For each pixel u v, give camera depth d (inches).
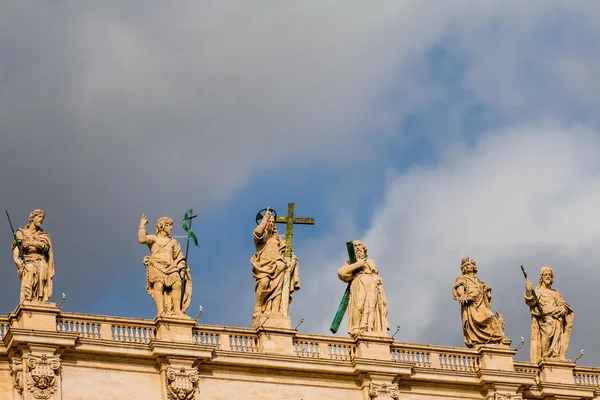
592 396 4168.3
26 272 3759.8
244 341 3907.5
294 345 3934.5
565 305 4259.4
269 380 3882.9
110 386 3745.1
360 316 4020.7
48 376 3663.9
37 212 3821.4
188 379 3789.4
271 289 3971.5
